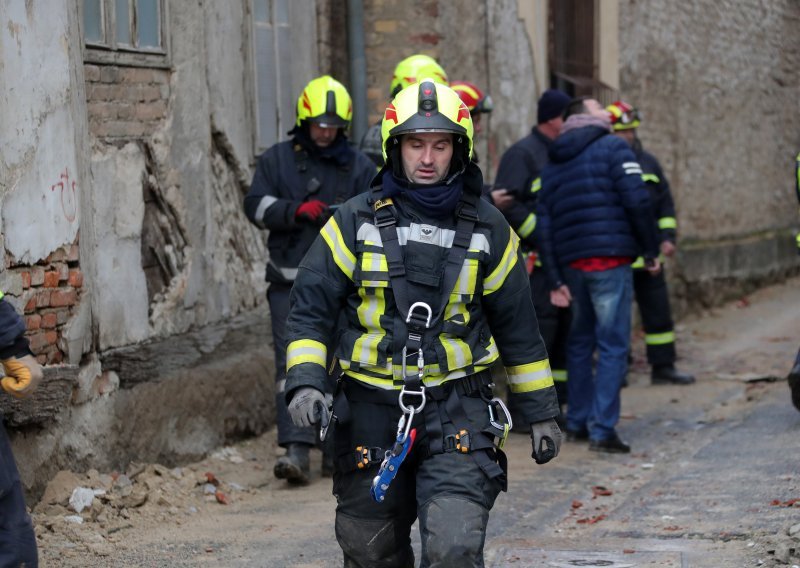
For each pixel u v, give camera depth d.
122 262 12.94
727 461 14.02
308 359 7.32
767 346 24.33
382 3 19.84
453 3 19.80
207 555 10.57
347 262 7.39
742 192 32.81
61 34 11.74
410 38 19.78
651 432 16.70
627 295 15.32
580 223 15.17
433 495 7.11
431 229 7.34
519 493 13.06
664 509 11.94
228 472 13.97
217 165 15.27
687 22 28.86
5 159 10.87
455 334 7.32
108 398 12.62
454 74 19.89
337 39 19.36
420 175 7.32
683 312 28.47
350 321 7.48
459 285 7.31
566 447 15.77
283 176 13.50
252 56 16.19
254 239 16.22
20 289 11.10
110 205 12.72
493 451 7.34
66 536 10.99
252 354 15.89
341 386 7.49
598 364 15.38
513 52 20.36
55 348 11.68
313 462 14.78
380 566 7.59
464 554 6.89
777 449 14.36
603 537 10.98
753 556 9.94
